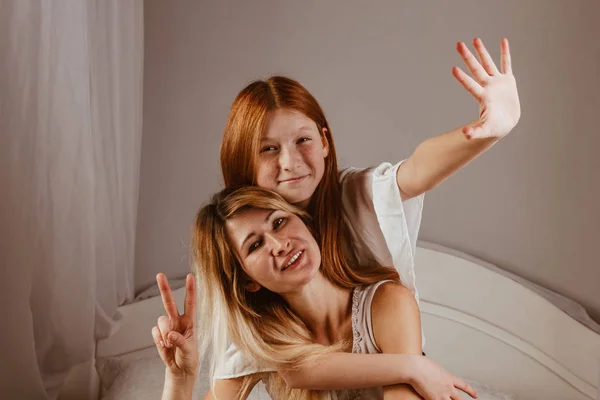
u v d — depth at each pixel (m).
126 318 1.60
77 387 1.54
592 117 1.55
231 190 0.98
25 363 1.34
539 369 1.56
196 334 0.94
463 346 1.61
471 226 1.66
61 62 1.28
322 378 0.95
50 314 1.40
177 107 1.67
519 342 1.58
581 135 1.57
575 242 1.60
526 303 1.57
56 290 1.38
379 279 0.98
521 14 1.56
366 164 1.65
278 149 0.95
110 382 1.55
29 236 1.30
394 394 0.94
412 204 0.97
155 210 1.70
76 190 1.34
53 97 1.29
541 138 1.59
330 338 0.98
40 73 1.26
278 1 1.63
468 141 0.85
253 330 0.97
